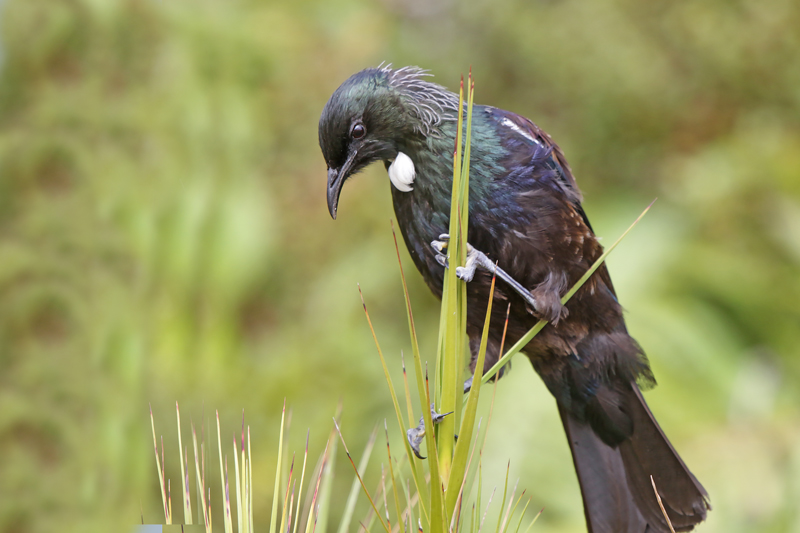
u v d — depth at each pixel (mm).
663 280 11469
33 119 12180
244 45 13500
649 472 5648
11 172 11969
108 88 12617
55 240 11805
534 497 9016
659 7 14258
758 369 11133
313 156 13102
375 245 12773
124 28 12734
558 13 14586
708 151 13844
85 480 10586
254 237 12406
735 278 11844
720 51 13734
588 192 13906
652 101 14000
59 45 12406
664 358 10594
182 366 11719
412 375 11336
